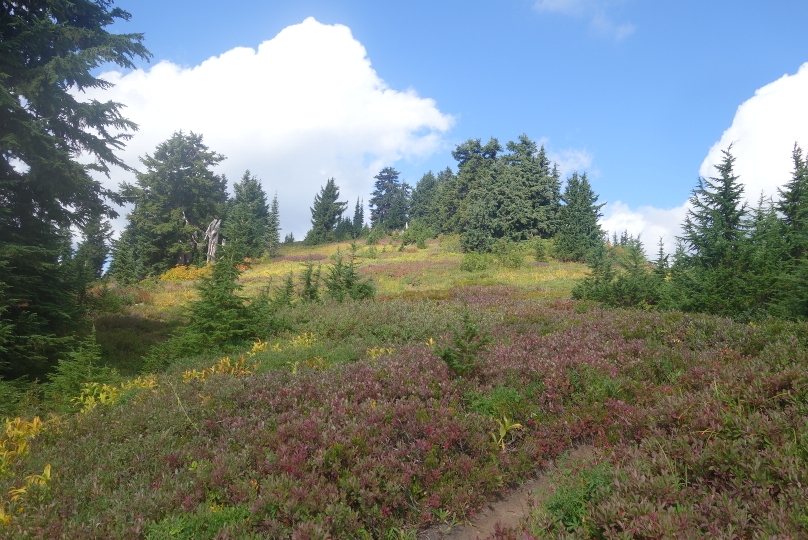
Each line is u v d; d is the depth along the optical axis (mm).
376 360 8102
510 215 51500
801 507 3238
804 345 6508
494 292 23500
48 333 11734
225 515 3996
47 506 4219
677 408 5008
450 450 5176
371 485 4426
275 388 7039
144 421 6242
